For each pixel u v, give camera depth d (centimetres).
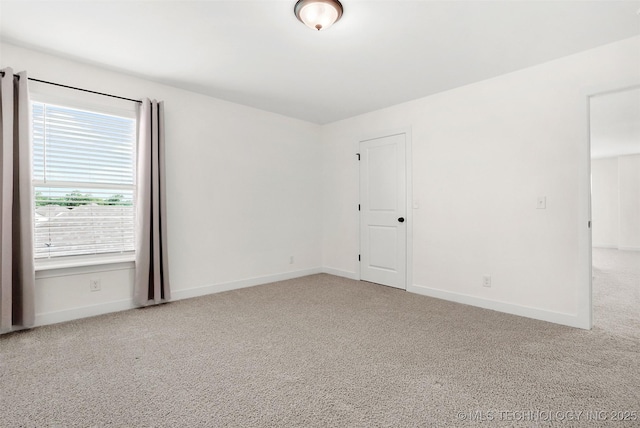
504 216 323
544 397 176
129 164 333
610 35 250
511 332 269
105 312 316
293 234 481
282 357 225
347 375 201
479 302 341
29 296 267
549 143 295
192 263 378
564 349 236
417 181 395
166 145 356
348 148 480
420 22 232
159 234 340
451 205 363
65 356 225
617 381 191
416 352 233
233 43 263
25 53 273
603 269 539
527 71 307
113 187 321
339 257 495
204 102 385
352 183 475
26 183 264
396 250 420
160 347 241
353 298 373
